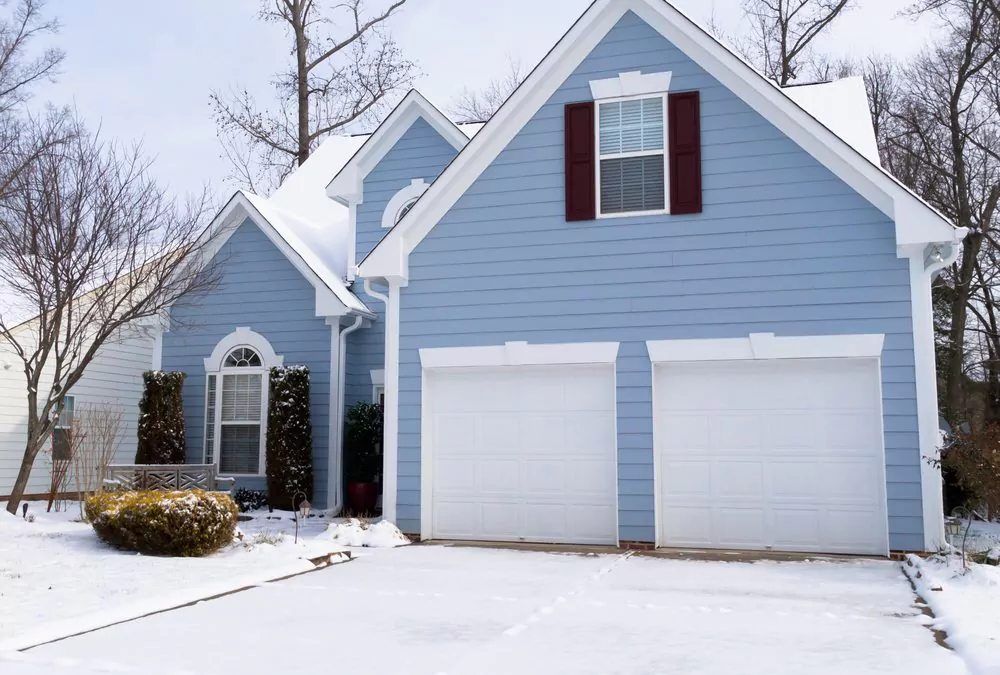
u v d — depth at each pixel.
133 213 14.66
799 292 11.31
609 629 6.92
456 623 7.13
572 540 12.09
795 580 9.10
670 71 12.17
